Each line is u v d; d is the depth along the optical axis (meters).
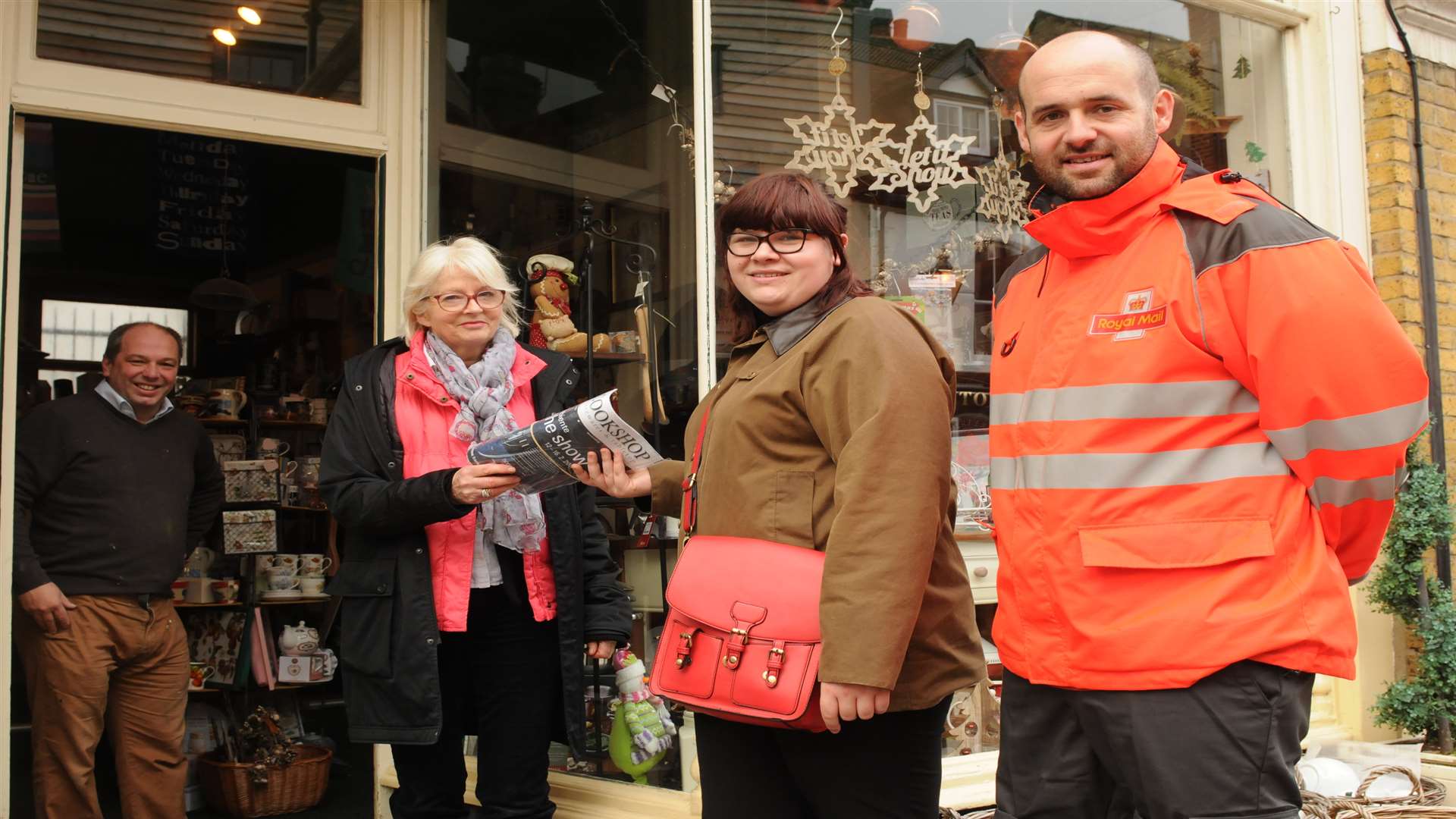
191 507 3.72
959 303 3.49
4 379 3.04
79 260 6.50
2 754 2.96
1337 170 4.05
